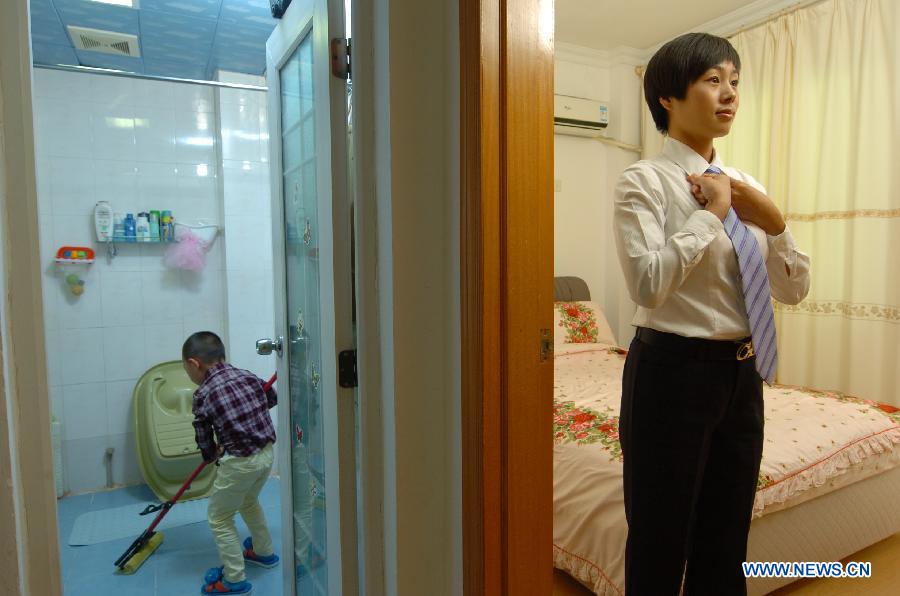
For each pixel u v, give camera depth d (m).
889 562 2.09
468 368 1.01
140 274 2.96
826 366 3.01
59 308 2.81
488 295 0.98
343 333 1.19
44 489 0.95
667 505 1.13
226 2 2.20
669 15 3.44
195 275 3.08
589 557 1.82
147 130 2.94
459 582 1.09
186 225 3.03
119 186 2.89
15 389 0.92
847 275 2.91
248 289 3.04
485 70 0.95
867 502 1.99
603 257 4.22
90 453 2.91
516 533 1.03
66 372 2.84
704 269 1.11
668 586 1.15
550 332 1.06
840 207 2.92
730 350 1.12
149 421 2.78
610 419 2.13
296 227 1.59
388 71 1.03
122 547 2.34
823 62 2.96
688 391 1.11
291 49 1.49
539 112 1.02
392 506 1.10
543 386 1.06
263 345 1.76
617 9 3.35
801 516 1.82
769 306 1.10
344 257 1.18
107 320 2.91
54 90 2.76
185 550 2.33
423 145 1.06
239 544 2.04
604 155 4.17
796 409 2.13
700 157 1.22
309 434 1.55
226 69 2.93
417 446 1.10
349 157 1.17
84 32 2.45
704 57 1.14
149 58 2.77
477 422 0.99
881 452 1.97
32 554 0.94
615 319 4.16
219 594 2.01
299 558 1.71
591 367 3.07
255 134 3.03
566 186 4.02
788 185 3.11
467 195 0.99
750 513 1.21
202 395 2.00
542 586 1.08
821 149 2.97
